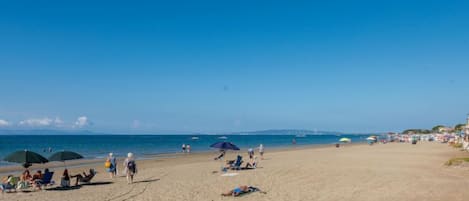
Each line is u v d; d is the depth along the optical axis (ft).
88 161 120.47
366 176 69.21
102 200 47.70
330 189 54.49
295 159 112.68
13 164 112.27
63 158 56.34
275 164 94.07
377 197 48.29
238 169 81.41
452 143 210.18
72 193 52.95
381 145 234.17
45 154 188.34
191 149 213.05
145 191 54.03
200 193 51.75
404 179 64.69
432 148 176.86
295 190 53.52
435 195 48.96
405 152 144.77
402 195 49.44
